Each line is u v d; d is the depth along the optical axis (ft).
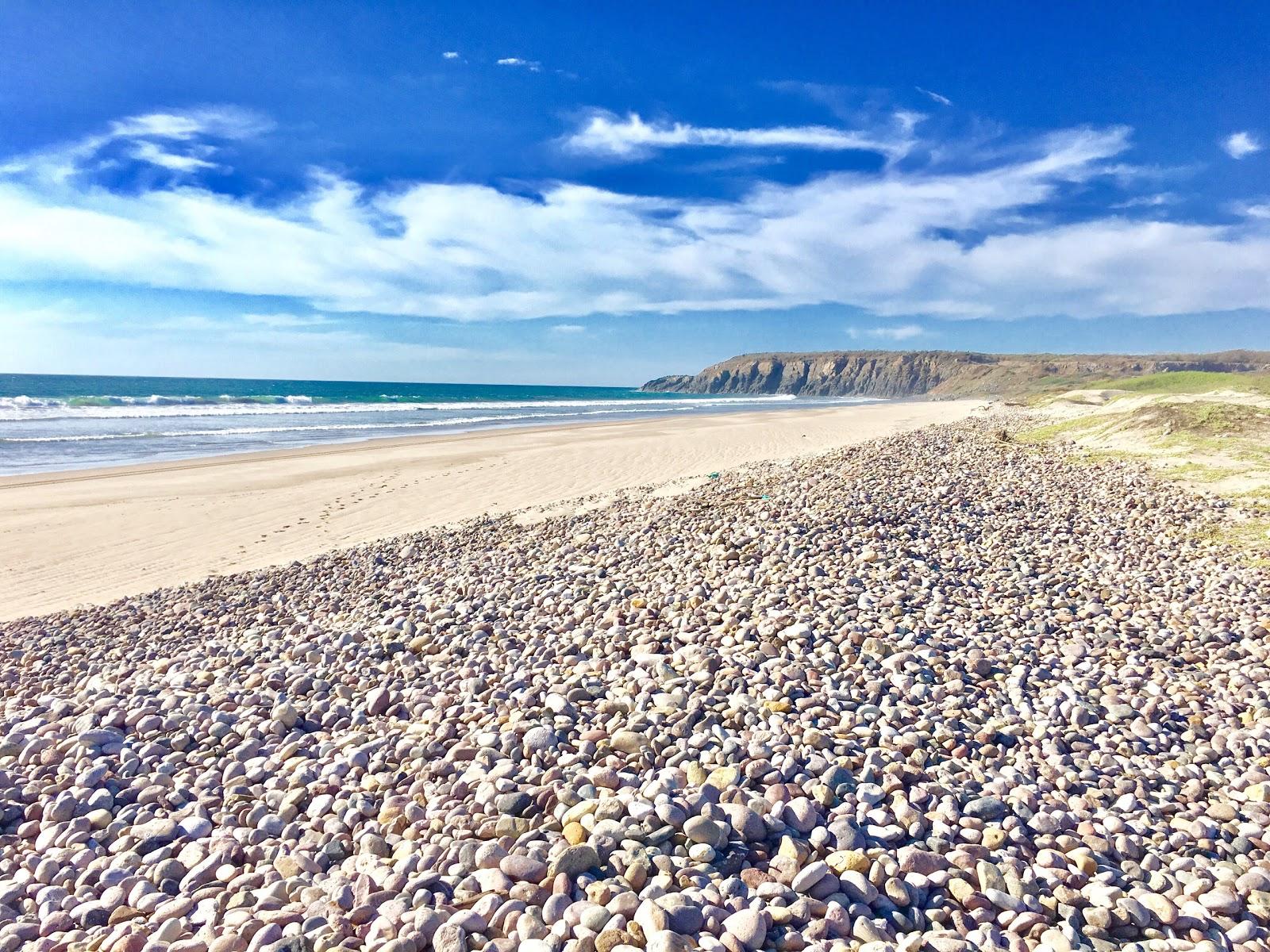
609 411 216.13
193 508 56.03
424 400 295.28
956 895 11.48
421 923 10.54
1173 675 20.71
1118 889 11.41
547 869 11.77
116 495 59.88
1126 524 38.63
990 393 572.10
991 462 62.03
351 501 58.59
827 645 21.85
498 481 67.21
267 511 55.31
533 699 19.31
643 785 14.39
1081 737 17.39
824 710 17.83
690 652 21.65
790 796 13.84
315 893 11.84
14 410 146.51
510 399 362.33
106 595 37.45
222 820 14.82
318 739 18.57
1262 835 13.47
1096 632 24.11
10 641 29.84
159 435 108.17
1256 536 34.94
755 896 11.27
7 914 12.08
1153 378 190.39
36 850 14.17
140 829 14.35
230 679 23.29
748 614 24.75
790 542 32.73
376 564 39.01
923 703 18.83
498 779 14.88
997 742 17.08
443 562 37.73
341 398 279.90
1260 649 22.04
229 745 18.33
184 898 12.06
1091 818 14.02
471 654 23.71
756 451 88.58
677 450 90.43
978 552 33.32
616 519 43.11
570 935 10.33
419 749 16.93
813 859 12.26
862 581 28.04
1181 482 49.21
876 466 56.34
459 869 12.09
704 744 16.16
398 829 13.91
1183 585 28.66
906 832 13.12
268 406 195.62
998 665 21.40
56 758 17.88
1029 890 11.53
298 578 37.24
